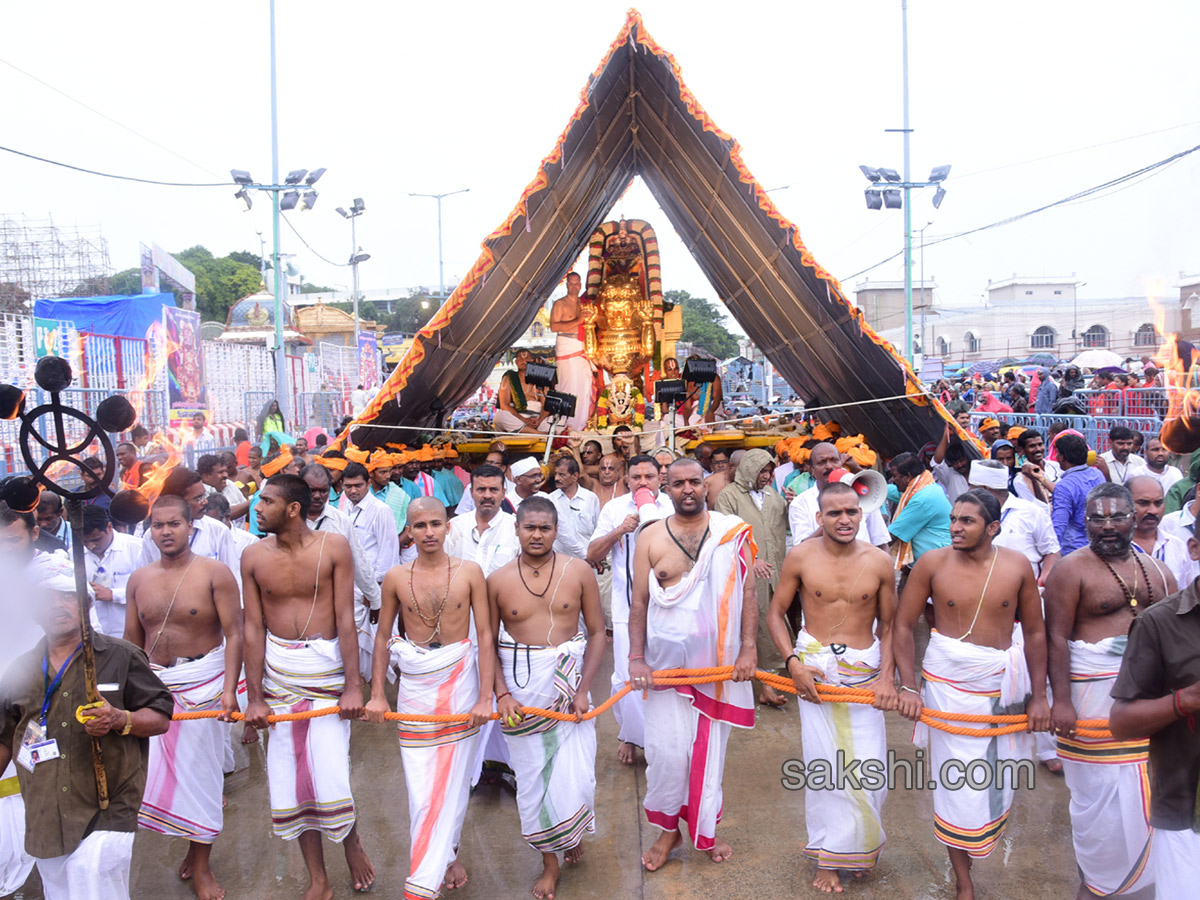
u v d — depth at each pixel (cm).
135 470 793
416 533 400
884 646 401
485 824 475
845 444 749
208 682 424
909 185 2188
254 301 4225
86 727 330
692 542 412
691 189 875
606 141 829
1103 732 363
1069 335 3784
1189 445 514
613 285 1166
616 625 527
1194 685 276
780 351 1012
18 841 398
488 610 407
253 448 933
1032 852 432
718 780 416
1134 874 364
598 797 500
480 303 819
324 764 396
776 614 417
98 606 528
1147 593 371
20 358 1189
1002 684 381
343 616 409
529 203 728
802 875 414
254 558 412
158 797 405
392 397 746
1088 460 593
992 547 391
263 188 1966
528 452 1027
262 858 450
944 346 4241
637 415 1040
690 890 403
